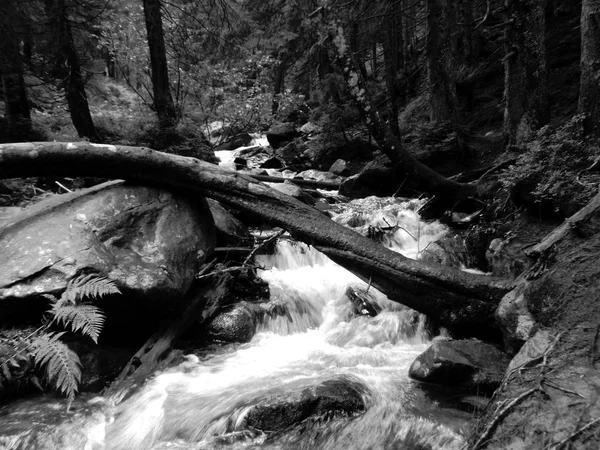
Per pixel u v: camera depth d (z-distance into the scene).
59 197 4.48
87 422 3.26
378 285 4.37
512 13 7.36
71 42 9.42
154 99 9.99
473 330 4.16
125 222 4.16
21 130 8.59
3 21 8.24
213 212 5.80
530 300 3.32
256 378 3.81
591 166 4.67
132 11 13.05
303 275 6.01
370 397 3.38
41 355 3.17
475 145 10.60
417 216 7.70
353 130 13.24
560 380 2.34
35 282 3.49
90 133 9.60
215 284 4.86
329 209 8.29
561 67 11.50
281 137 16.92
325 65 11.48
